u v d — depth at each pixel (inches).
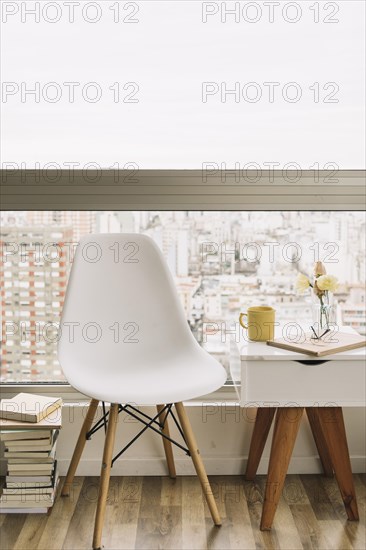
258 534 82.1
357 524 84.4
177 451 99.3
